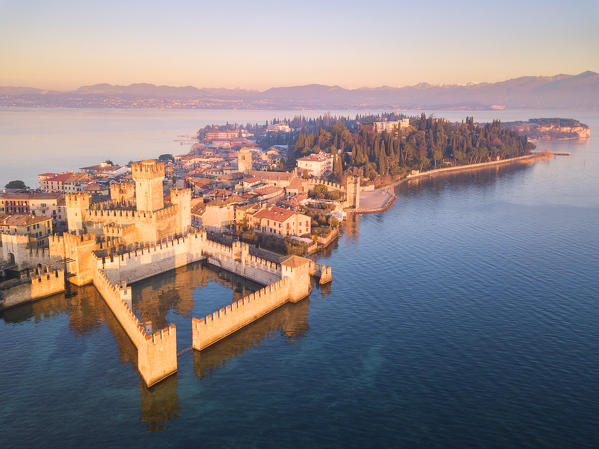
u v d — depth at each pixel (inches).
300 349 3513.8
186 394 2920.8
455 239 6717.5
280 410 2775.6
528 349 3535.9
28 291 4143.7
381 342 3629.4
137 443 2468.0
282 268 4392.2
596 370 3248.0
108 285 4040.4
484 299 4485.7
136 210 5438.0
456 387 3031.5
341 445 2484.0
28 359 3250.5
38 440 2466.8
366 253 5989.2
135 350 3388.3
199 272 5221.5
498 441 2529.5
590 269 5388.8
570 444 2512.3
